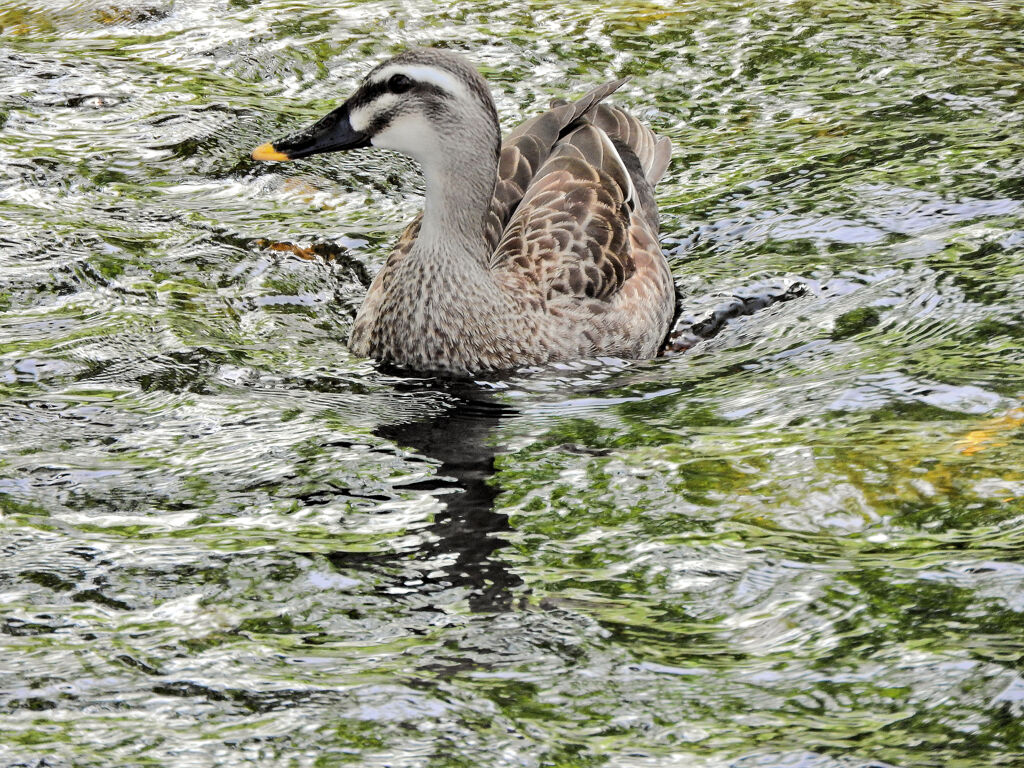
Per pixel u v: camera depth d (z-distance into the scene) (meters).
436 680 7.25
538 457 9.86
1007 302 11.91
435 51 11.84
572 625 7.72
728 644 7.55
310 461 9.78
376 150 16.02
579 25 19.02
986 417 9.99
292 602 8.00
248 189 15.05
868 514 8.80
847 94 16.80
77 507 9.08
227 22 19.16
